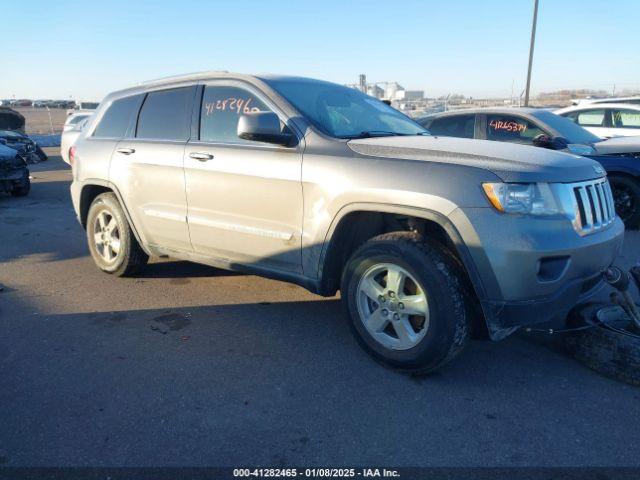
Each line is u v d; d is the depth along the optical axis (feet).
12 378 10.52
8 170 33.94
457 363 11.16
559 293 9.57
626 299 10.61
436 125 27.17
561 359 11.35
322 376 10.58
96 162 16.20
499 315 9.48
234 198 12.62
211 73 14.07
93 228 17.13
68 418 9.16
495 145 11.06
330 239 11.05
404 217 11.09
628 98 36.47
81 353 11.62
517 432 8.73
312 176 11.14
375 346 10.88
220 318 13.58
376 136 12.41
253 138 11.39
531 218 9.32
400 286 10.30
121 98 16.44
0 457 8.14
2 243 22.09
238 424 8.98
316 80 14.49
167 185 14.14
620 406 9.50
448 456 8.15
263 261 12.60
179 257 14.83
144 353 11.62
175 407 9.48
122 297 15.17
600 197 10.78
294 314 13.85
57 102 245.24
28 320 13.51
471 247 9.34
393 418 9.14
